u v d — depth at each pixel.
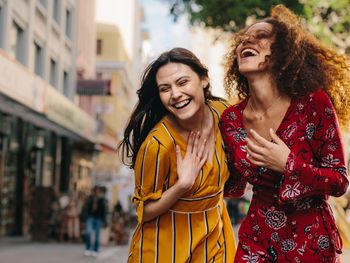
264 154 2.86
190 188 3.18
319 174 2.80
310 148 2.92
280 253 3.01
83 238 20.31
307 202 2.96
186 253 3.24
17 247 17.09
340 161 2.86
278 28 2.94
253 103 3.06
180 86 3.13
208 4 12.16
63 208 20.58
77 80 31.53
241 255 3.11
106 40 48.66
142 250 3.30
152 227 3.28
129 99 59.28
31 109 18.44
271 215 3.03
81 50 34.03
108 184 35.81
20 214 21.73
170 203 3.18
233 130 3.14
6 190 20.92
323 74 2.94
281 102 2.97
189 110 3.12
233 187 3.41
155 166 3.19
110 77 48.38
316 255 2.95
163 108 3.35
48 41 25.25
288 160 2.81
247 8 11.82
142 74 3.28
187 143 3.23
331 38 11.46
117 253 16.62
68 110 23.89
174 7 12.61
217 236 3.33
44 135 25.95
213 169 3.23
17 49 21.70
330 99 3.01
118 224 20.16
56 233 20.48
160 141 3.19
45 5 24.97
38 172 25.61
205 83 3.24
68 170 30.03
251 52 2.95
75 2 30.86
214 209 3.31
